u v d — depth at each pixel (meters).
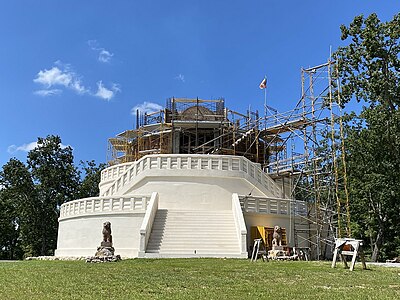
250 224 29.36
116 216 30.00
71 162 61.31
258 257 24.05
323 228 33.50
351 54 31.41
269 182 35.84
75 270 17.58
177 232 26.95
